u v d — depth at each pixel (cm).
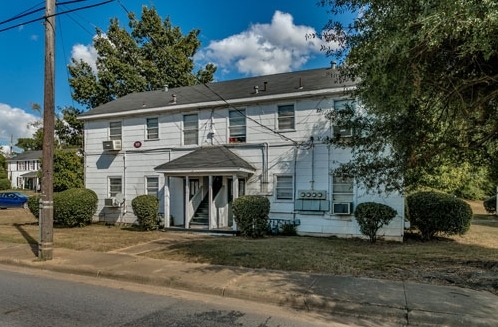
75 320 454
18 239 1113
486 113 597
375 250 931
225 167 1277
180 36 2884
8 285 637
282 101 1355
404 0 427
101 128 1716
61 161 1681
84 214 1492
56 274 732
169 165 1391
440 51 477
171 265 741
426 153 679
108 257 836
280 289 559
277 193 1352
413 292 537
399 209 1171
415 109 629
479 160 718
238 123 1438
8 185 4756
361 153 875
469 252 899
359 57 530
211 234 1297
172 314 480
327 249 933
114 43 2639
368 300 502
